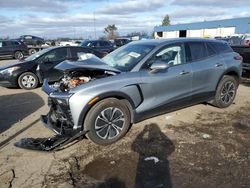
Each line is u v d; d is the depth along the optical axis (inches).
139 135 189.3
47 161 157.8
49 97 177.6
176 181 135.9
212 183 133.7
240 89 331.3
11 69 354.0
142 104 186.9
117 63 199.2
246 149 167.0
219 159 155.6
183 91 208.1
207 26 1967.3
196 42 223.1
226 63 235.1
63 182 137.6
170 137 185.3
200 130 196.5
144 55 192.1
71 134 166.6
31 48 1095.6
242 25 1748.3
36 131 204.1
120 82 173.6
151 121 214.4
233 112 235.9
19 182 137.6
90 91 163.0
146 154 163.3
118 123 178.7
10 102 293.6
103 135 173.6
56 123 180.2
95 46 718.5
